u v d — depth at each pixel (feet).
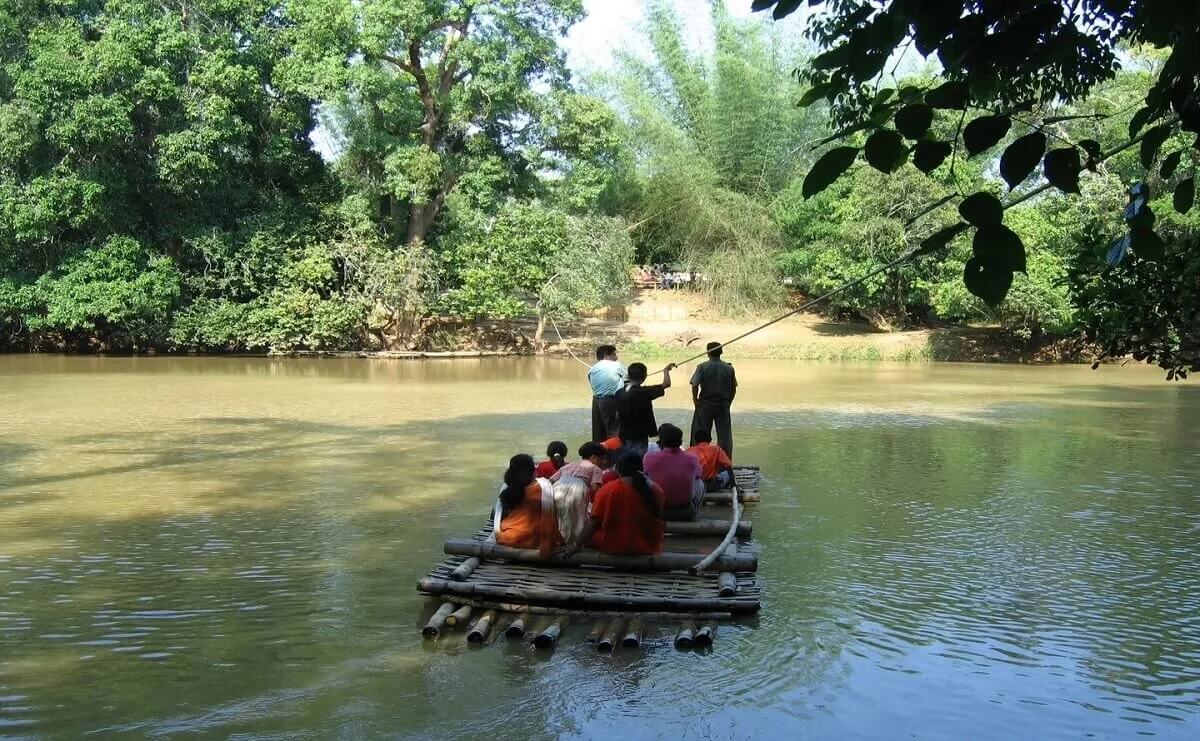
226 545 28.81
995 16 8.24
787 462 44.34
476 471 41.24
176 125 107.24
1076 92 10.93
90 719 17.16
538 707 17.69
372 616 22.59
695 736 16.58
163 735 16.55
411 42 112.06
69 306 103.60
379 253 115.55
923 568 26.61
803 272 138.00
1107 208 86.38
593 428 38.75
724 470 35.40
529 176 127.13
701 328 136.56
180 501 34.99
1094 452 47.55
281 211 115.65
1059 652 20.48
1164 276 15.01
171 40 101.19
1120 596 24.18
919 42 8.47
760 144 143.84
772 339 129.90
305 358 115.34
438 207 127.44
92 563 26.86
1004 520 32.48
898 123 8.66
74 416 59.11
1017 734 16.78
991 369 105.91
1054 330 108.47
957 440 51.57
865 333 134.72
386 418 59.36
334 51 109.70
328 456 44.98
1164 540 29.84
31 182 100.58
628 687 18.62
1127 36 9.96
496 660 19.95
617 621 22.00
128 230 111.55
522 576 24.07
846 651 20.47
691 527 29.50
